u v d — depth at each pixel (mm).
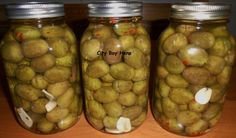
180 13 373
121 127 423
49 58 381
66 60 405
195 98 386
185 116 400
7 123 472
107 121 416
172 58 380
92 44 386
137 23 412
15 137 430
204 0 852
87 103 436
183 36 376
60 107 417
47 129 425
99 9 374
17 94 412
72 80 430
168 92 403
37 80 389
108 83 398
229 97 546
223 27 393
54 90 400
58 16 398
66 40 410
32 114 418
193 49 366
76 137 432
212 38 365
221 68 377
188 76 373
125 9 374
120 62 386
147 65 417
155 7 857
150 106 527
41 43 376
